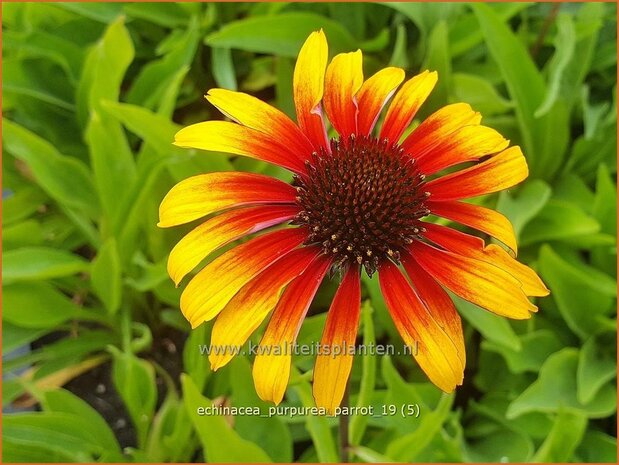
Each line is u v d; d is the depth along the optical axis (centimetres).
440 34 27
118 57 26
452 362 13
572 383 25
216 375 26
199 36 32
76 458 22
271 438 23
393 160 16
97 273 26
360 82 16
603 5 31
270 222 15
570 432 22
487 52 33
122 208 26
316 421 21
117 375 24
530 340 26
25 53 31
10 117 33
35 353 27
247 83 32
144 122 24
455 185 15
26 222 28
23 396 28
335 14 33
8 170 31
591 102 32
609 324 26
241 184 15
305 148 16
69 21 33
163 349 30
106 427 25
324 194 15
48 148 27
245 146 15
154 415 28
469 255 15
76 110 31
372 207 15
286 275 14
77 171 28
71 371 28
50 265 26
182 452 26
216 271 14
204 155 25
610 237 26
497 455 25
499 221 15
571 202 29
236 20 34
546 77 30
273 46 29
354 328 14
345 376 13
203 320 13
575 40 27
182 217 14
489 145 16
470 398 27
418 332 14
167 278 25
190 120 33
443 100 28
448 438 23
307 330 24
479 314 25
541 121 28
